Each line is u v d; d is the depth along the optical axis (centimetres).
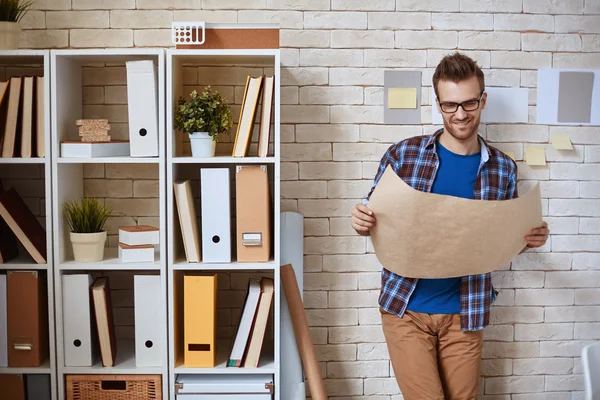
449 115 224
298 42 280
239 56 249
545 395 295
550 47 288
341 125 283
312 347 262
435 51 284
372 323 288
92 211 252
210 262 247
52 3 275
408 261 218
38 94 246
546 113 288
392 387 289
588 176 292
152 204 282
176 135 256
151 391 247
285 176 283
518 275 292
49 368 246
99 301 245
